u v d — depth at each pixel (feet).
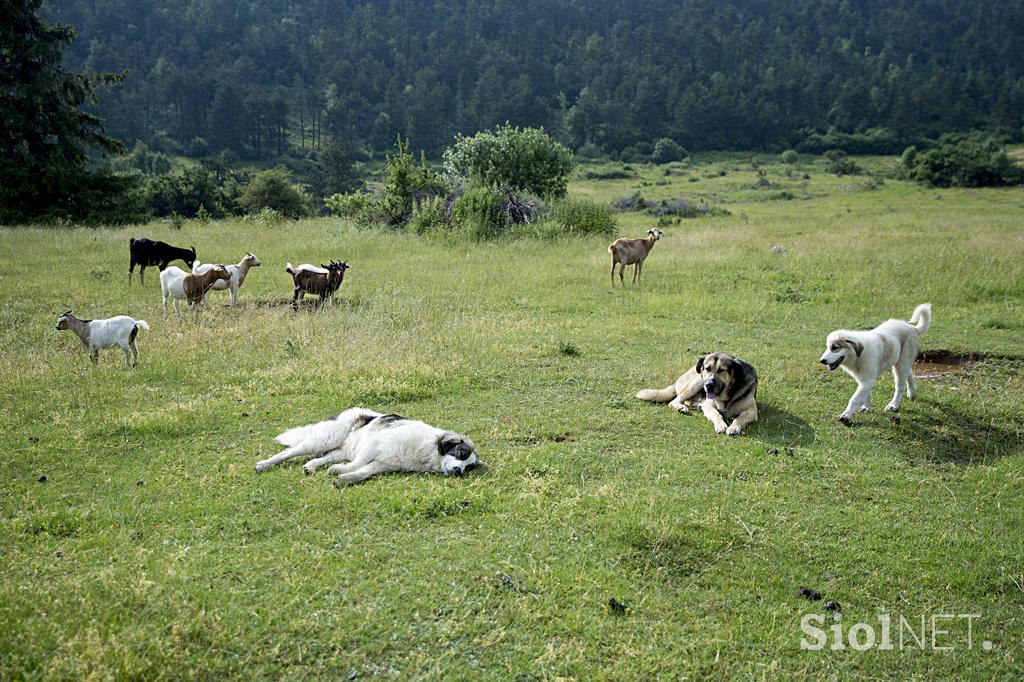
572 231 82.43
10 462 21.68
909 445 24.81
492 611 14.85
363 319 39.47
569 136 430.61
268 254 65.05
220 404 26.99
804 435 25.32
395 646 13.78
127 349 31.60
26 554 16.51
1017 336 39.14
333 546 17.11
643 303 47.52
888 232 90.99
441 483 20.29
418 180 89.56
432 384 29.58
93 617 13.92
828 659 14.17
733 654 14.14
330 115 410.72
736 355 35.37
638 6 647.15
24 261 59.26
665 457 22.89
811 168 352.08
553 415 26.66
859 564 17.35
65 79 109.91
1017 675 13.94
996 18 627.05
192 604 14.46
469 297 48.21
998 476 22.21
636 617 14.97
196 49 465.88
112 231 84.07
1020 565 17.37
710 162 393.50
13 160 102.27
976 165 233.14
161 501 19.27
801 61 521.24
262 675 12.96
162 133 373.81
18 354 33.14
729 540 18.01
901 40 622.95
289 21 545.03
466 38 555.69
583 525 18.40
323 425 22.21
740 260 63.67
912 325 28.78
